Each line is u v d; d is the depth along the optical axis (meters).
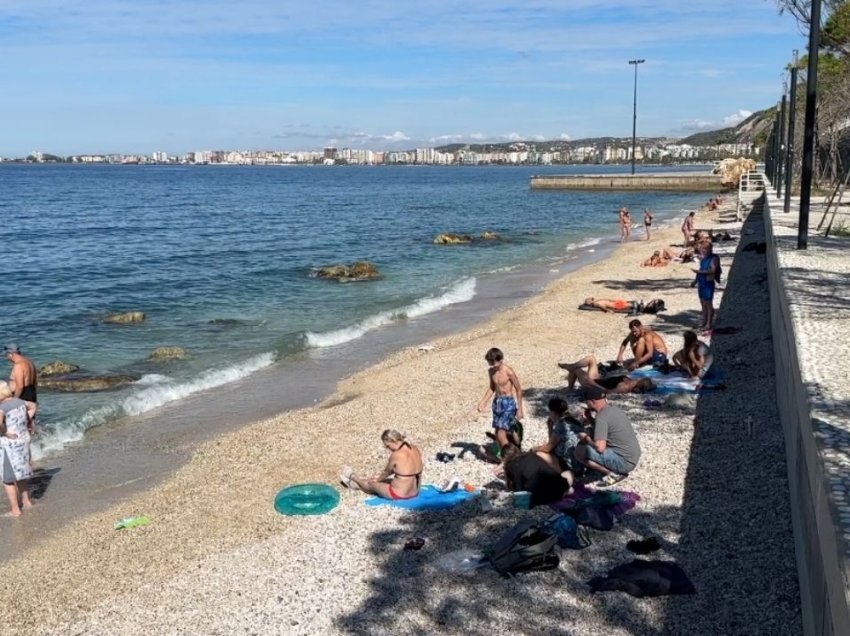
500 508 9.07
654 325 19.00
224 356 18.95
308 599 7.37
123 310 25.12
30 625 7.31
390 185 139.88
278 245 44.00
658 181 98.25
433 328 21.58
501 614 6.81
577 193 100.56
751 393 12.34
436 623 6.77
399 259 37.81
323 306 25.62
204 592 7.67
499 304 24.98
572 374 13.63
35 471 11.73
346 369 17.41
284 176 197.00
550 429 9.71
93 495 10.79
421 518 9.00
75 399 15.50
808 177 17.33
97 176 172.38
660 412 11.74
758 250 29.33
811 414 6.18
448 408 13.59
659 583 6.86
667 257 30.86
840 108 39.72
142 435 13.30
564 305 22.80
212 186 129.38
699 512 8.34
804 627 5.95
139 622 7.22
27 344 20.45
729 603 6.62
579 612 6.71
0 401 10.08
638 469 9.62
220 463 11.48
